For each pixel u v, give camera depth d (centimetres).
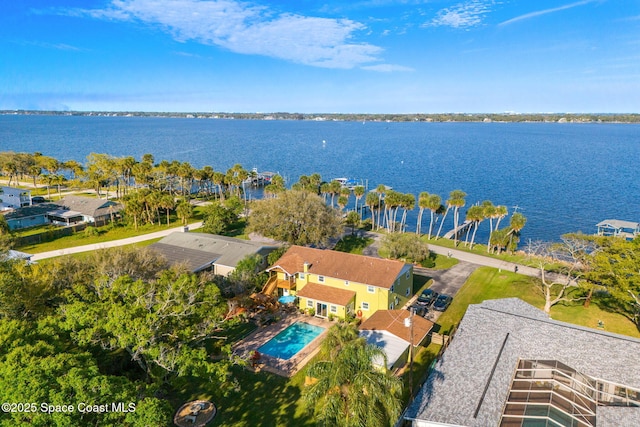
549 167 19525
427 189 14738
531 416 2605
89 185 12562
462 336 3444
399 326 3944
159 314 2942
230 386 3198
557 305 5059
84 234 8275
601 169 18638
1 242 5244
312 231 6538
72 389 1970
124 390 2080
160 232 8550
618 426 2509
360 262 5091
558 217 10800
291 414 3097
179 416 3053
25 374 1984
